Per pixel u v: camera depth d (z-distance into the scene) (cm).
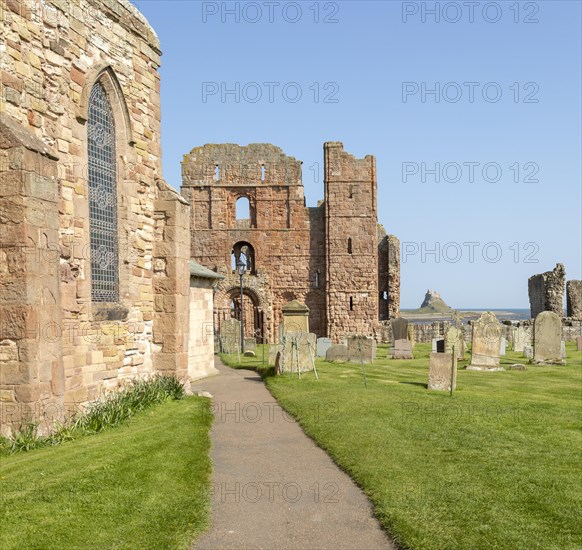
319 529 721
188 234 1700
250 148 5053
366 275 4931
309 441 1154
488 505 769
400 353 2945
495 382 1944
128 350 1504
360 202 4959
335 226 4941
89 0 1353
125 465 929
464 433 1152
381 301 5503
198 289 2358
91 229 1391
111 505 759
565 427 1209
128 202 1522
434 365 1731
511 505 770
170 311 1634
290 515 765
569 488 833
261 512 774
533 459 974
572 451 1026
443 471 911
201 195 5025
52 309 1104
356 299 4919
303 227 5044
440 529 698
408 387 1762
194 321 2311
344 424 1239
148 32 1617
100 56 1402
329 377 2017
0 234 1042
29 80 1138
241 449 1094
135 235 1555
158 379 1600
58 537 662
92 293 1387
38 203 1070
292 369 2150
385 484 852
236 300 5419
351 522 741
